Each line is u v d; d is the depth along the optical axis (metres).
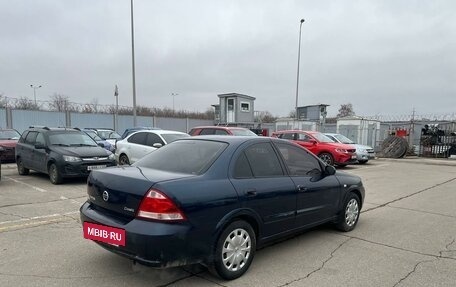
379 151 23.05
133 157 11.49
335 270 3.96
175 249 3.18
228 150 3.99
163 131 11.55
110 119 30.83
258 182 4.01
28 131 11.20
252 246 3.89
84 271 3.79
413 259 4.34
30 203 7.11
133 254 3.21
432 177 12.75
